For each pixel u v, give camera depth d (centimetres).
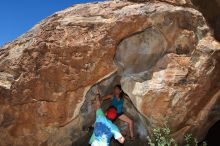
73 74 605
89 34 612
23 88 606
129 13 616
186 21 620
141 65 632
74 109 625
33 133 629
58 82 605
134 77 627
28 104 611
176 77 608
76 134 690
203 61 612
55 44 607
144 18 609
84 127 702
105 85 689
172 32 619
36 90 605
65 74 604
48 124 625
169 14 612
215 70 614
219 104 648
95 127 572
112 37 608
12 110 612
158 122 623
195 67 612
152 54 629
